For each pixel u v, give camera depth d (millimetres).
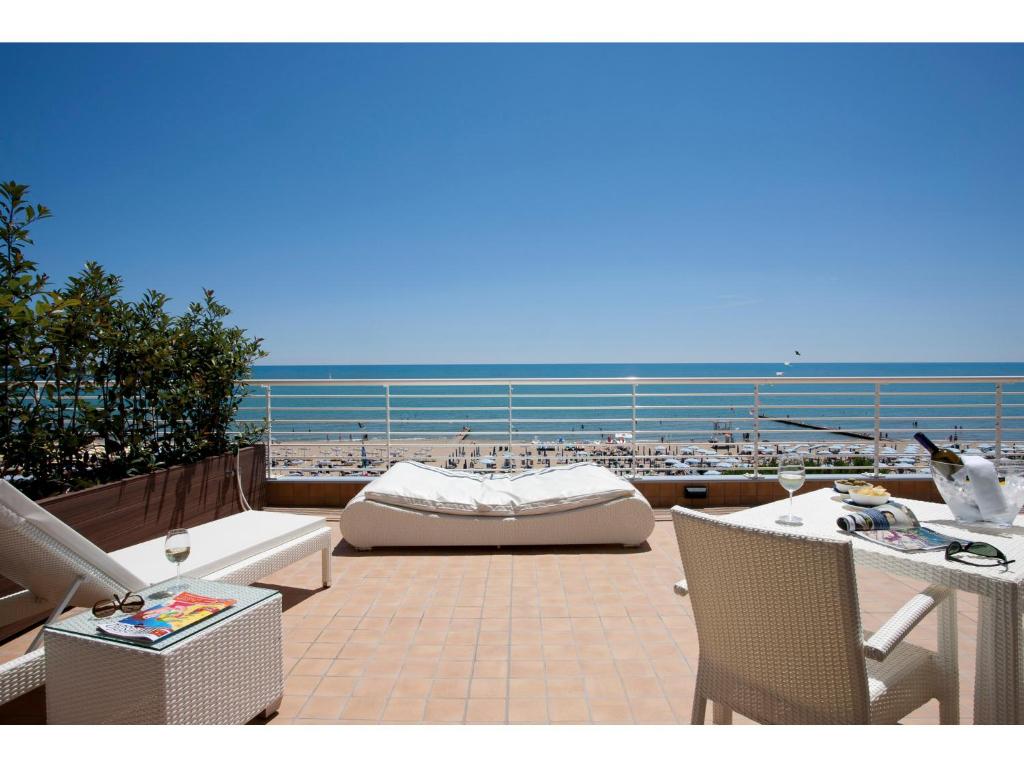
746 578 1387
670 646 2562
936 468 1989
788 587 1303
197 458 4258
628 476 5133
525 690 2201
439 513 3934
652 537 4258
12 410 3004
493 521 3898
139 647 1594
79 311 3258
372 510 3887
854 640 1228
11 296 2752
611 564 3672
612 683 2250
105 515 3240
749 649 1447
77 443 3305
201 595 1961
